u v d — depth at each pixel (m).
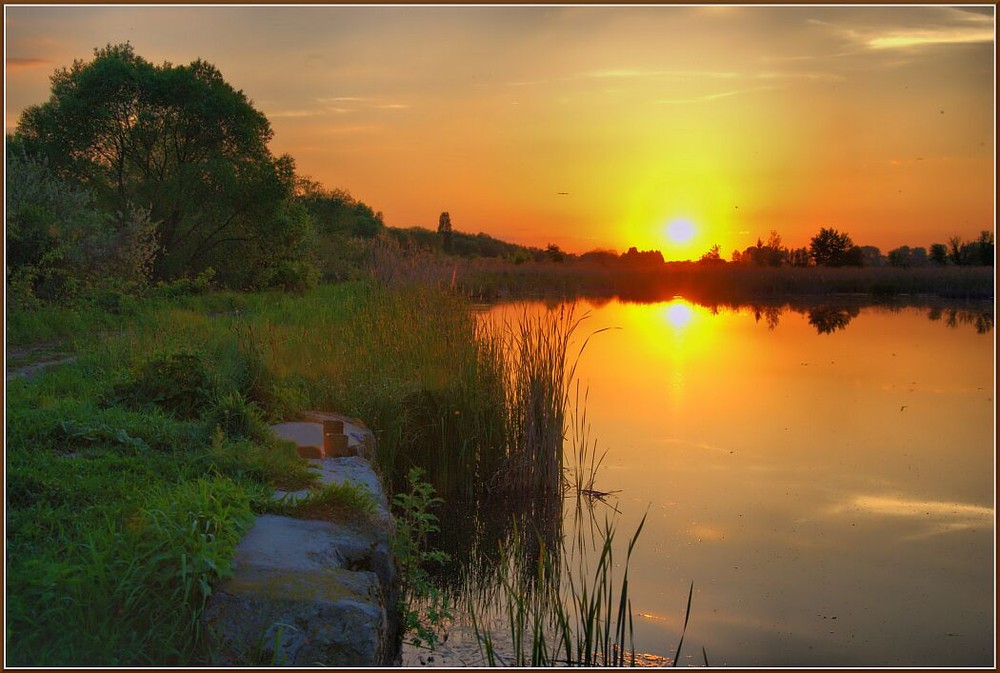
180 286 24.17
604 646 6.00
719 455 11.11
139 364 9.17
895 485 9.87
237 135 28.77
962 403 14.09
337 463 7.82
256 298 24.95
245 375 9.50
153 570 4.72
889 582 7.29
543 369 10.24
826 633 6.39
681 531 8.52
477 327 13.49
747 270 52.06
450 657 5.88
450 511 9.36
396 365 11.67
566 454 11.19
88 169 27.61
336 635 4.64
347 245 35.94
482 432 10.62
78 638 4.39
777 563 7.71
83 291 19.09
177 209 27.89
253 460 6.93
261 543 5.41
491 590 7.27
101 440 7.24
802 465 10.61
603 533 8.55
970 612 6.73
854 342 22.08
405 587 6.79
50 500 5.71
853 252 59.62
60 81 28.48
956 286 45.38
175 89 27.36
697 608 6.82
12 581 4.61
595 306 34.84
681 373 16.91
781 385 15.64
